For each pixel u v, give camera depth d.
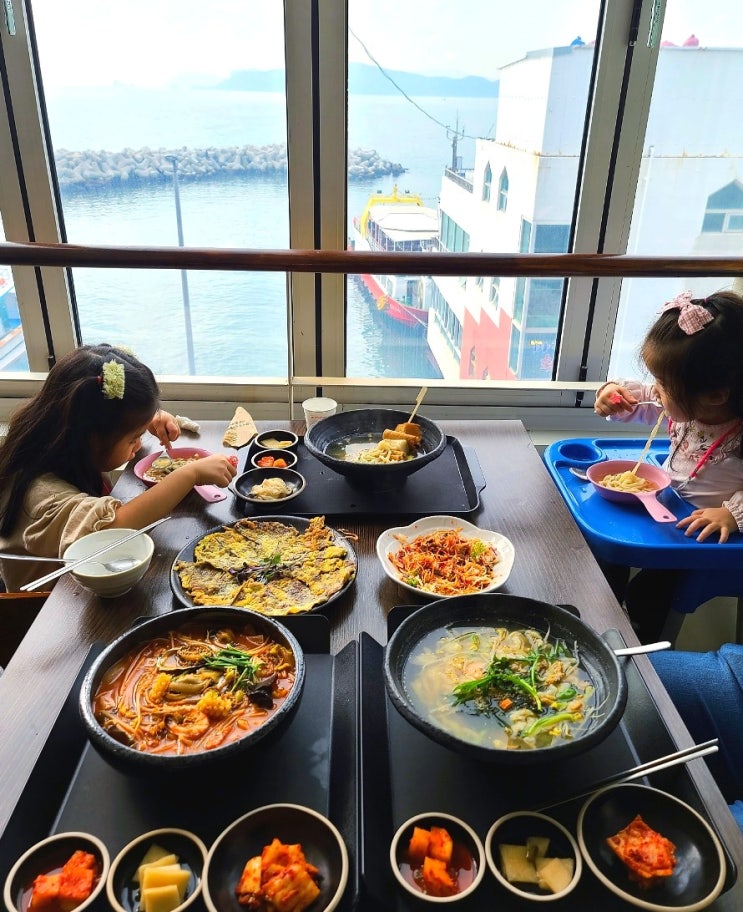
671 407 1.43
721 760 1.15
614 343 2.08
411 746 0.79
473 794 0.74
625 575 1.66
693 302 1.39
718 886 0.63
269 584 1.06
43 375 2.04
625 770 0.76
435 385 2.02
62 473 1.32
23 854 0.66
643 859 0.65
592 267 1.54
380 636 0.98
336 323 2.01
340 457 1.39
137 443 1.40
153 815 0.71
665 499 1.49
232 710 0.78
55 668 0.92
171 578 1.07
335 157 1.82
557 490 1.41
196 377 2.10
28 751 0.80
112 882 0.63
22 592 1.18
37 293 1.95
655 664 1.25
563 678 0.81
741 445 1.45
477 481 1.42
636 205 1.93
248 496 1.32
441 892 0.64
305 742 0.79
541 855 0.67
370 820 0.69
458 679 0.83
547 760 0.68
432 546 1.15
